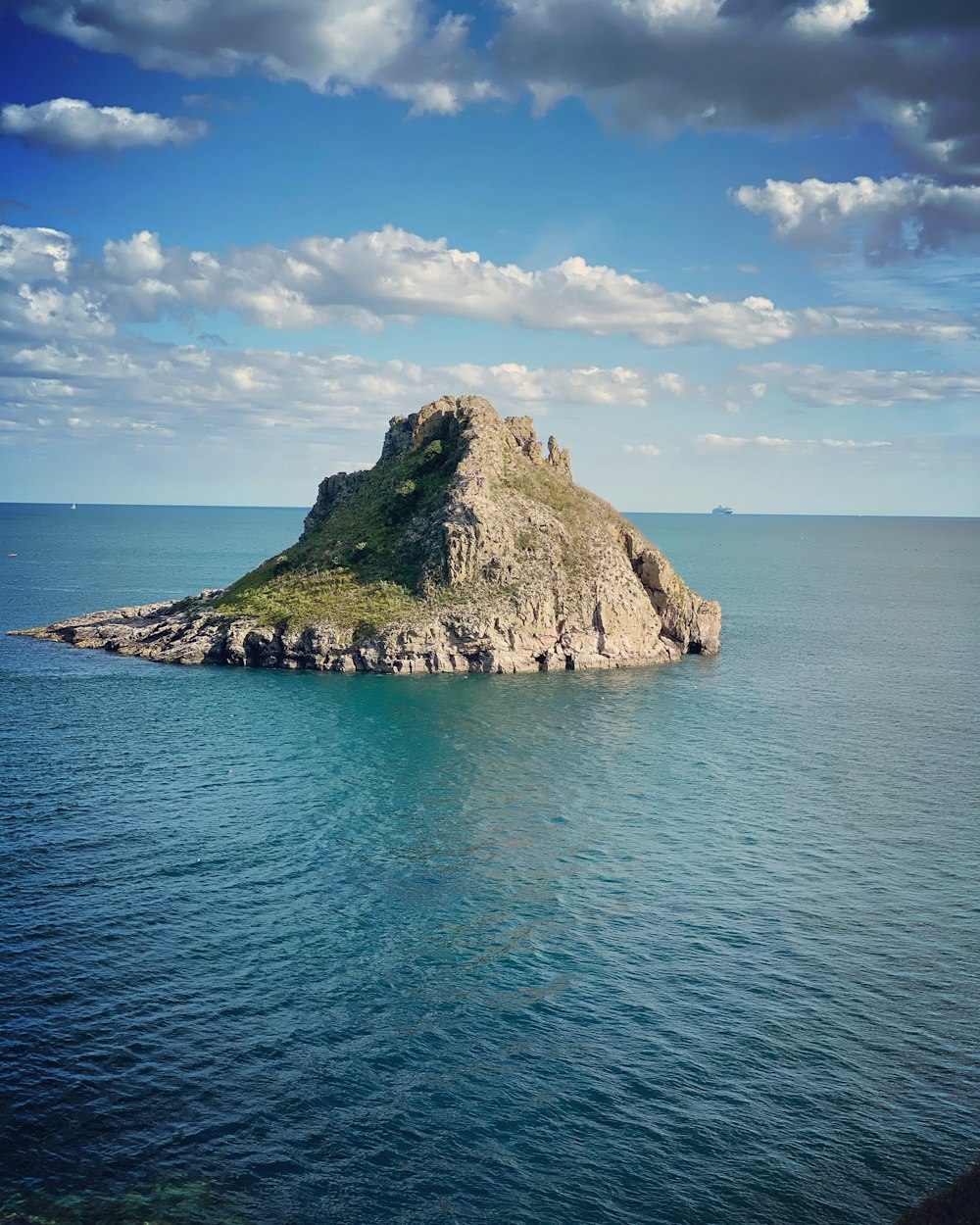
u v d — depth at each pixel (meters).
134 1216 37.31
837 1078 46.97
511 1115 43.84
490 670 146.12
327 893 65.81
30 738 101.06
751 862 72.88
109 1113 42.97
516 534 161.75
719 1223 38.03
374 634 145.75
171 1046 48.00
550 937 60.50
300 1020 50.62
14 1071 45.41
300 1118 43.25
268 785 87.94
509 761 97.94
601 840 76.88
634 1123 43.53
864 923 63.12
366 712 117.12
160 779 88.50
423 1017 51.28
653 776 94.38
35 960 55.31
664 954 58.75
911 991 55.00
